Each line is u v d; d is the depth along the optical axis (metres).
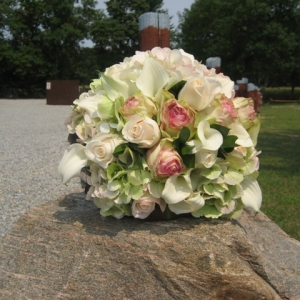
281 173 2.13
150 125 0.62
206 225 0.69
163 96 0.64
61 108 6.92
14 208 1.54
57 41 12.77
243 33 10.53
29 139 3.23
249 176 0.73
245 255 0.66
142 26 1.57
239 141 0.69
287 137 3.70
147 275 0.66
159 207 0.69
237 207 0.72
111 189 0.65
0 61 12.40
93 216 0.74
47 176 2.01
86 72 14.03
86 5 13.82
